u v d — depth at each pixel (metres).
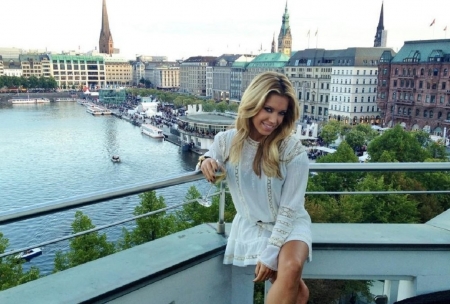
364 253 2.79
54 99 160.62
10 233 23.91
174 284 2.42
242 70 116.25
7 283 13.27
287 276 1.94
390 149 34.03
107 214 28.05
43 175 44.59
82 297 2.09
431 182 22.27
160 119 97.25
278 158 2.11
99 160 53.34
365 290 5.88
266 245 2.22
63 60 182.00
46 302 2.05
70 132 78.75
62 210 1.99
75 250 16.19
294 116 2.10
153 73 189.00
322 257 2.79
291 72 98.00
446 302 2.72
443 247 2.78
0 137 71.12
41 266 20.27
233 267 2.66
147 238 17.95
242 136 2.14
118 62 196.88
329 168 2.74
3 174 44.78
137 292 2.26
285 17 143.12
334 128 56.12
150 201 18.11
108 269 2.33
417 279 2.84
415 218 18.17
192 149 61.69
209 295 2.62
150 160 54.62
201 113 81.69
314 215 16.61
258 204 2.23
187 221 19.06
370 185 19.17
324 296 6.30
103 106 131.38
